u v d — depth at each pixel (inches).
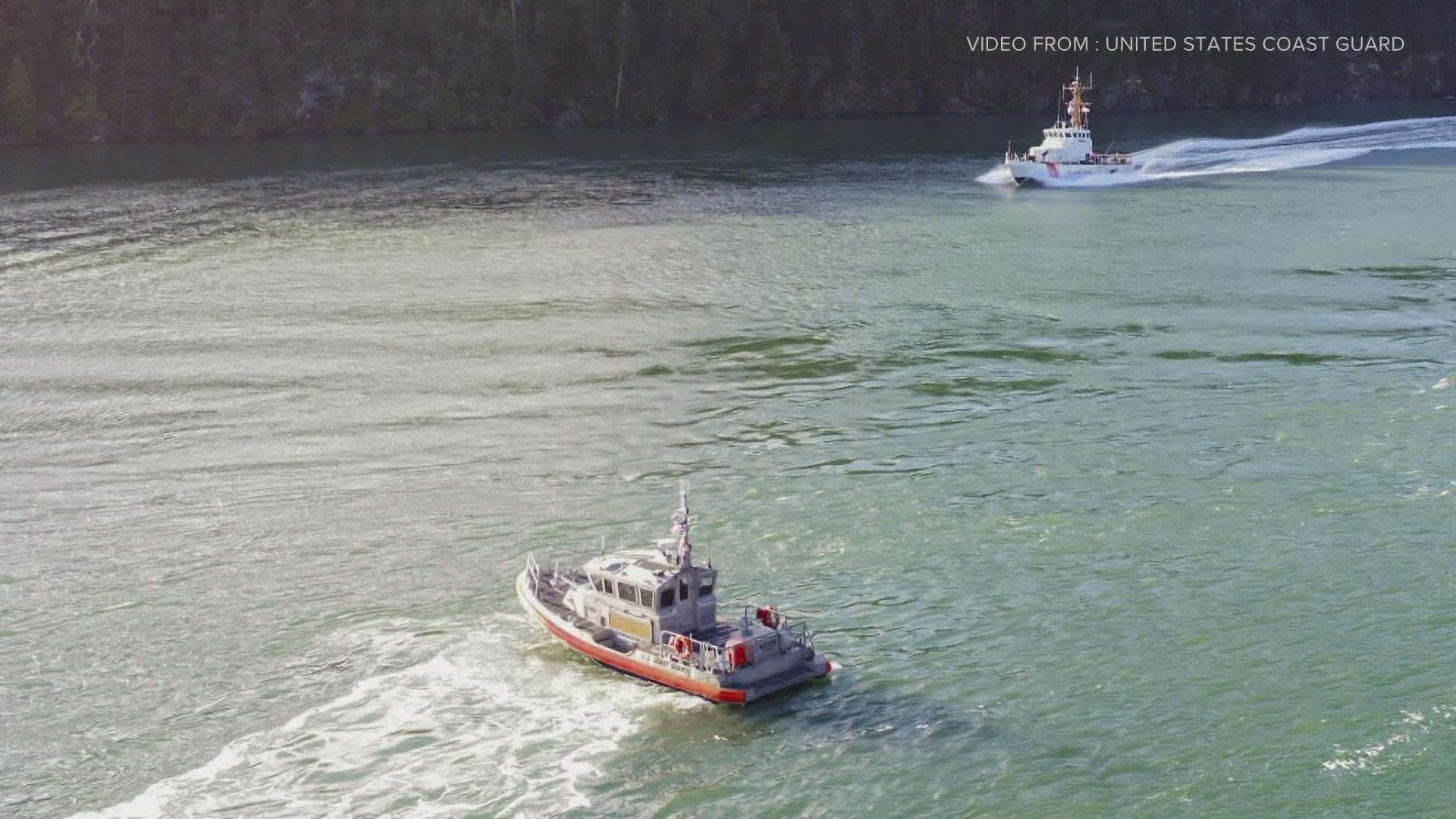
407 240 4744.1
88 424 2775.6
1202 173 6530.5
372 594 2018.9
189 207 5462.6
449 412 2837.1
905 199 5679.1
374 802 1541.6
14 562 2142.0
